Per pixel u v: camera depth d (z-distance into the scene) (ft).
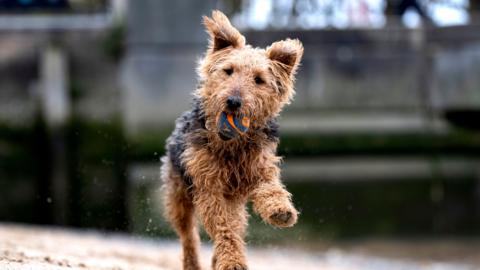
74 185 54.19
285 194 16.72
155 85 54.95
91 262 21.17
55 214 53.67
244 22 58.54
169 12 55.16
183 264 20.71
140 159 53.83
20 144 55.93
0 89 56.24
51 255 21.21
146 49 55.11
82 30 55.93
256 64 17.79
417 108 56.95
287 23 60.39
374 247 48.98
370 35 56.59
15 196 54.95
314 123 55.93
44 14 55.98
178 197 19.79
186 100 55.16
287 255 41.34
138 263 25.73
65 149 55.57
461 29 56.54
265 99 17.81
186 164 17.85
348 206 53.67
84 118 55.88
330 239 49.47
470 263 43.09
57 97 55.47
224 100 16.89
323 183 54.13
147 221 34.40
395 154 56.13
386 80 56.80
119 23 55.31
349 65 56.54
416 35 56.90
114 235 43.37
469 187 55.98
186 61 55.21
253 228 38.14
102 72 56.13
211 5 55.47
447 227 54.65
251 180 17.94
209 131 17.58
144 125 54.75
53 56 55.52
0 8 55.67
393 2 64.18
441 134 56.59
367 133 56.08
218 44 18.86
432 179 55.93
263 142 18.10
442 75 56.80
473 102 56.18
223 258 16.29
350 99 56.54
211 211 17.10
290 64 18.84
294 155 54.85
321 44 56.24
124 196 48.21
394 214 54.19
